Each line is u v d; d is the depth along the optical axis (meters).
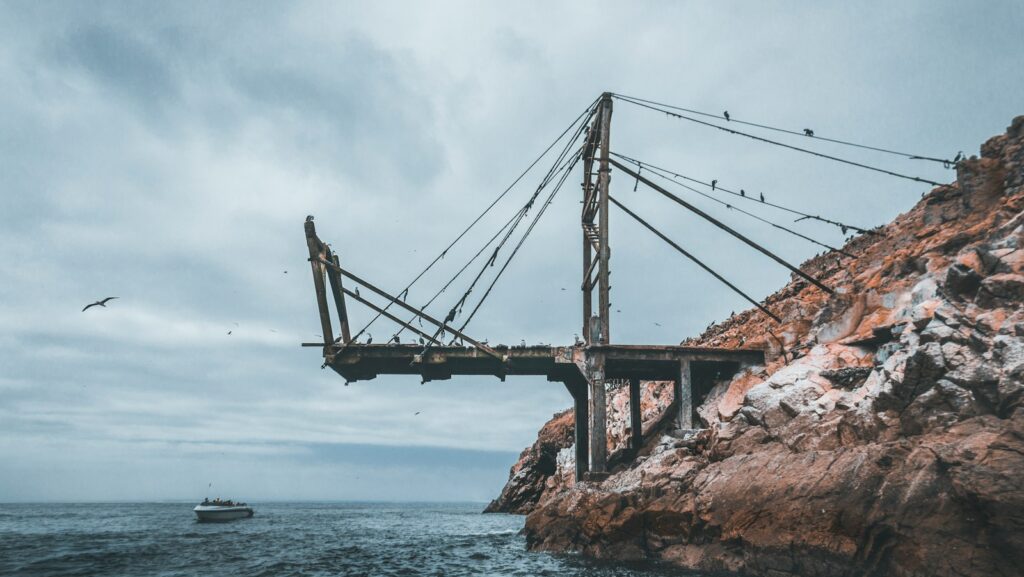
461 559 35.81
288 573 30.69
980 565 18.89
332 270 42.56
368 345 42.22
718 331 58.78
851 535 22.42
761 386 32.84
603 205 42.16
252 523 85.19
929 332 25.59
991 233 29.83
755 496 26.42
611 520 31.92
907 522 20.92
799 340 39.34
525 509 98.00
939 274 31.52
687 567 28.19
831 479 23.97
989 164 36.53
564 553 33.62
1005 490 18.55
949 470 20.36
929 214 39.34
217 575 30.23
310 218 42.25
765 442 30.44
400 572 30.70
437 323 42.31
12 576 30.53
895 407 25.14
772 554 24.61
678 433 37.00
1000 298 24.70
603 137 43.09
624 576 26.64
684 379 39.88
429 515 126.12
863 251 46.47
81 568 33.28
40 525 80.19
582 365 40.53
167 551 42.12
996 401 21.66
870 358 32.44
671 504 30.17
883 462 22.86
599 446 39.00
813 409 29.62
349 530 67.56
